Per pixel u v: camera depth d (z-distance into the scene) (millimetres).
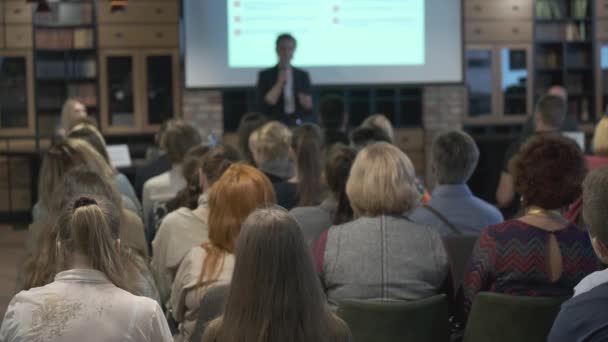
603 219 1757
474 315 2537
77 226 1988
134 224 3025
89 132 4387
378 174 2699
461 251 3180
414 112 10547
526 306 2451
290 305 1708
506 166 4945
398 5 9094
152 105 9898
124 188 4391
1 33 9641
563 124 7492
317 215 3305
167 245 3168
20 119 9781
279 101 7281
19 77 9727
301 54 9094
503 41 10102
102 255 1999
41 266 2305
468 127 10422
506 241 2561
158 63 9852
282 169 4277
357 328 2520
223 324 1736
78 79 9922
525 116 10195
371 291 2641
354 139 4605
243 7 9031
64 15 9742
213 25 9039
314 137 3771
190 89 9094
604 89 10273
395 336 2512
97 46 9750
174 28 9805
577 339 1735
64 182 2633
